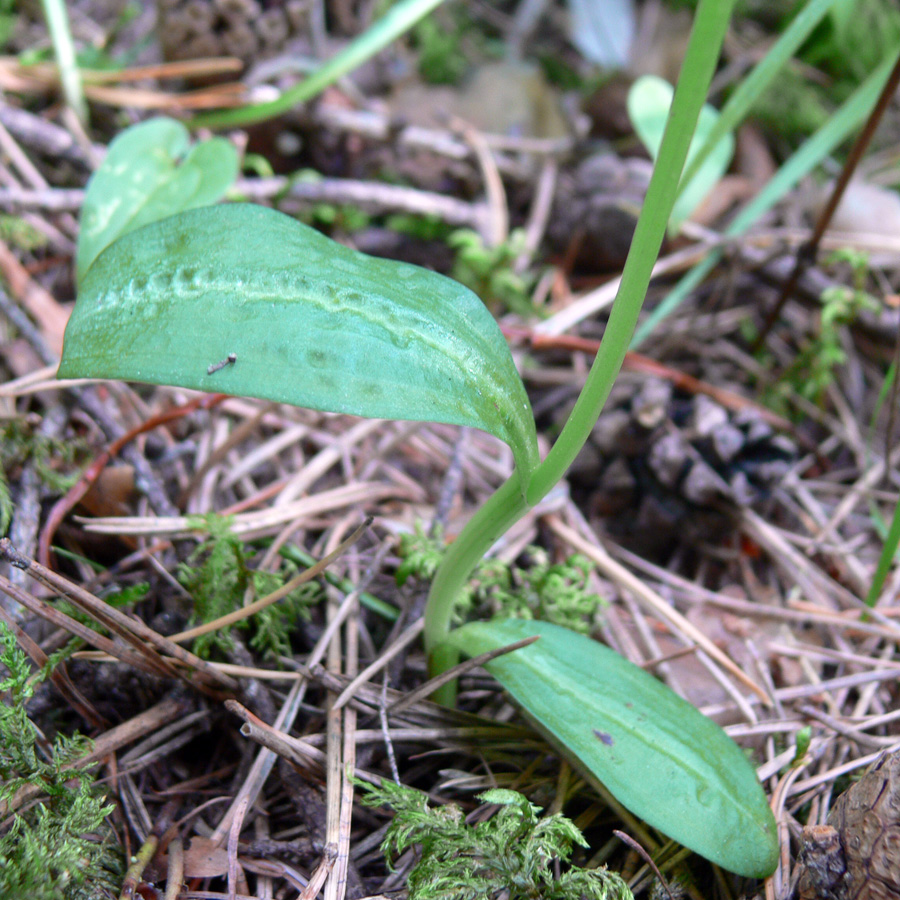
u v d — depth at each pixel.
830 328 0.25
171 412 0.21
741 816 0.17
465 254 0.26
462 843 0.16
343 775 0.18
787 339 0.27
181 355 0.15
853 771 0.19
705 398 0.24
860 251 0.26
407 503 0.23
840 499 0.24
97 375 0.15
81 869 0.16
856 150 0.23
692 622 0.22
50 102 0.27
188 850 0.17
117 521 0.20
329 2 0.31
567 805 0.18
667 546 0.23
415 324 0.16
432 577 0.20
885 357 0.26
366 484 0.22
